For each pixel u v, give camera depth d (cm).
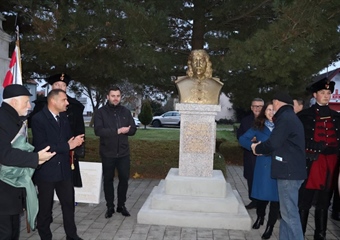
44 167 416
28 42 734
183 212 541
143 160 970
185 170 578
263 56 642
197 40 827
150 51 704
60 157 429
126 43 746
